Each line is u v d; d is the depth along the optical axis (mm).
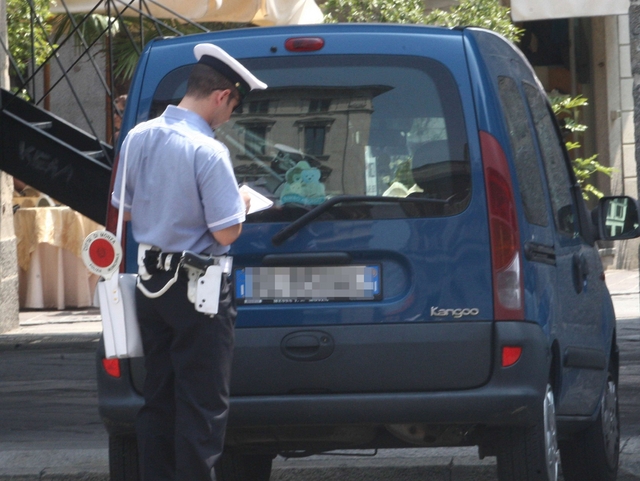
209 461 15547
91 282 54875
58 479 22781
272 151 17062
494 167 16484
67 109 65812
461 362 16328
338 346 16484
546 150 19219
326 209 16719
